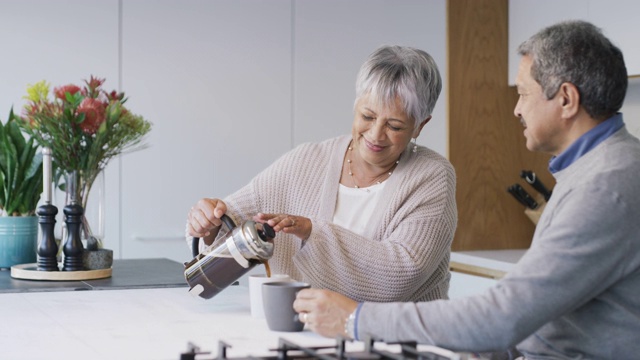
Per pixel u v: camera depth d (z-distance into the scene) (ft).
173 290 7.44
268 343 5.20
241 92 13.30
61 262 8.60
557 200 5.14
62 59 12.59
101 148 8.45
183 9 13.03
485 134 12.46
